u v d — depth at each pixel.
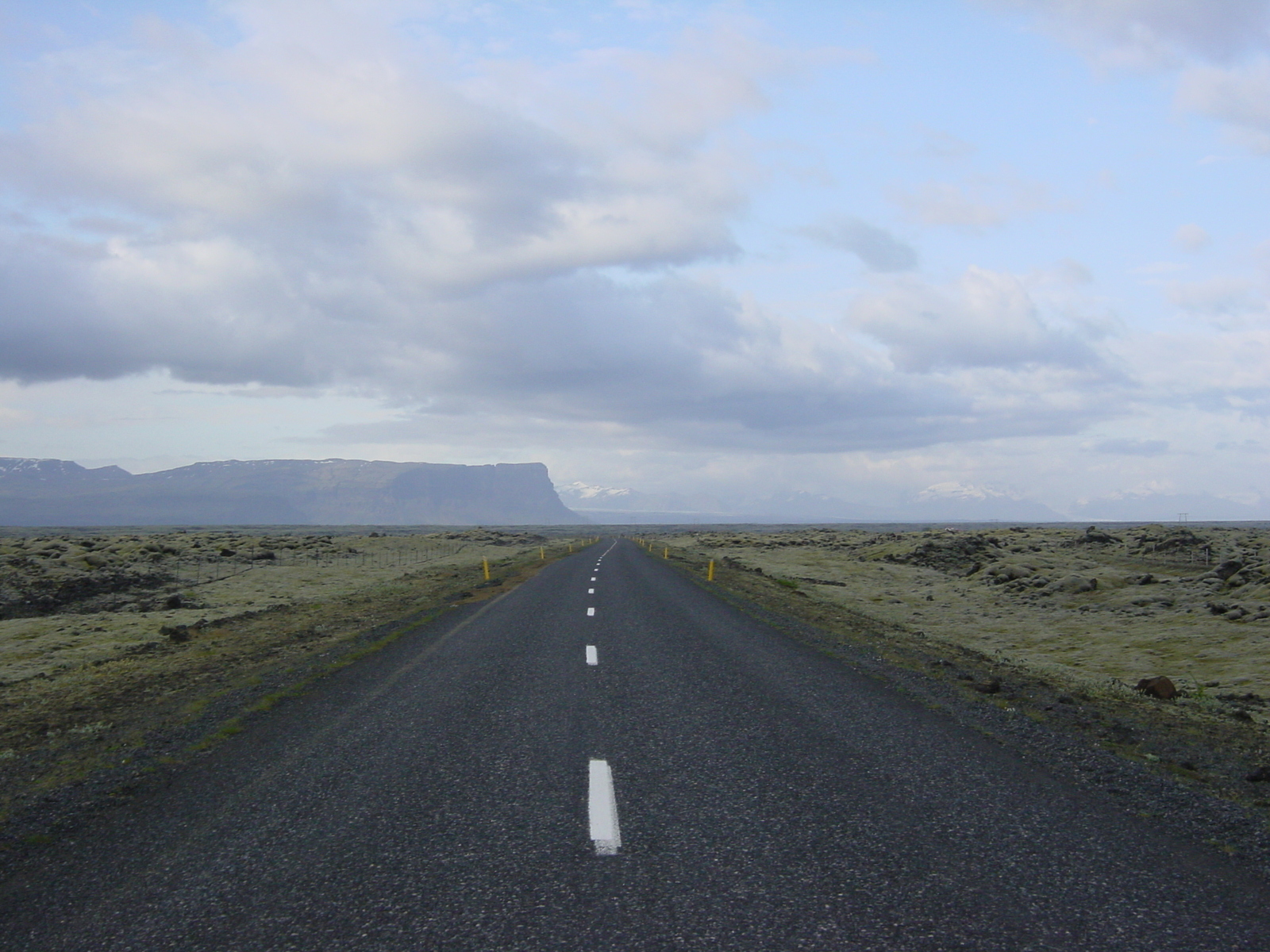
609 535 164.75
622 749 7.86
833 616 21.86
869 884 4.74
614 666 12.66
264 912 4.43
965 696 10.72
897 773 7.07
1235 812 6.18
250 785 6.79
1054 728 8.95
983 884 4.75
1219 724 10.30
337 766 7.29
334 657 13.69
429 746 7.99
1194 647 19.66
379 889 4.69
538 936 4.10
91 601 28.70
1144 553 45.03
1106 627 23.94
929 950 3.96
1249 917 4.35
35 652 18.02
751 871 4.93
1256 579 27.33
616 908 4.43
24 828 5.84
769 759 7.49
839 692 10.75
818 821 5.83
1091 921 4.28
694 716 9.30
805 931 4.14
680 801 6.27
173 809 6.21
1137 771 7.24
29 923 4.36
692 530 182.88
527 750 7.80
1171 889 4.71
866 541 67.50
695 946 3.99
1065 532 63.44
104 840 5.58
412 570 43.81
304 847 5.37
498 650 14.38
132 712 10.09
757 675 11.94
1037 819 5.92
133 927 4.28
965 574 41.78
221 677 12.34
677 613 20.44
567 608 21.70
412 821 5.85
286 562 47.47
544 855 5.19
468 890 4.66
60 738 8.87
